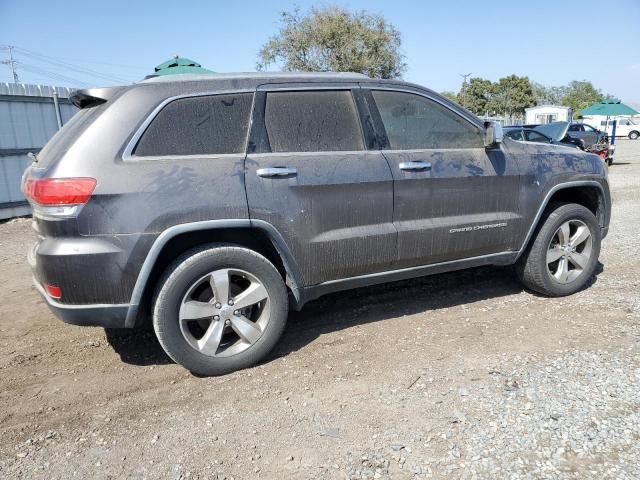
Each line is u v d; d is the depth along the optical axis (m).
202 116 3.30
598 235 4.71
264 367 3.50
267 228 3.34
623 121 49.34
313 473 2.42
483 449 2.53
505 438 2.60
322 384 3.23
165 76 3.43
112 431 2.83
